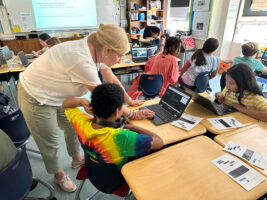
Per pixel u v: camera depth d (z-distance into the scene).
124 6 6.04
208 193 0.81
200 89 2.78
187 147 1.10
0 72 2.86
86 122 0.99
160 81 2.51
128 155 0.95
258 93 1.52
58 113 1.59
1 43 4.83
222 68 4.76
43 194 1.66
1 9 4.77
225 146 1.10
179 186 0.85
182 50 5.27
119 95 0.87
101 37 1.08
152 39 4.50
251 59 2.77
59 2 5.16
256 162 0.98
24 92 1.31
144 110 1.42
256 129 1.28
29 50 5.11
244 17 4.65
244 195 0.80
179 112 1.38
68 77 1.25
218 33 4.79
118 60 1.23
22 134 1.69
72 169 1.93
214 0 4.57
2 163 1.07
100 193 1.65
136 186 0.85
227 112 1.50
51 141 1.48
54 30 5.36
